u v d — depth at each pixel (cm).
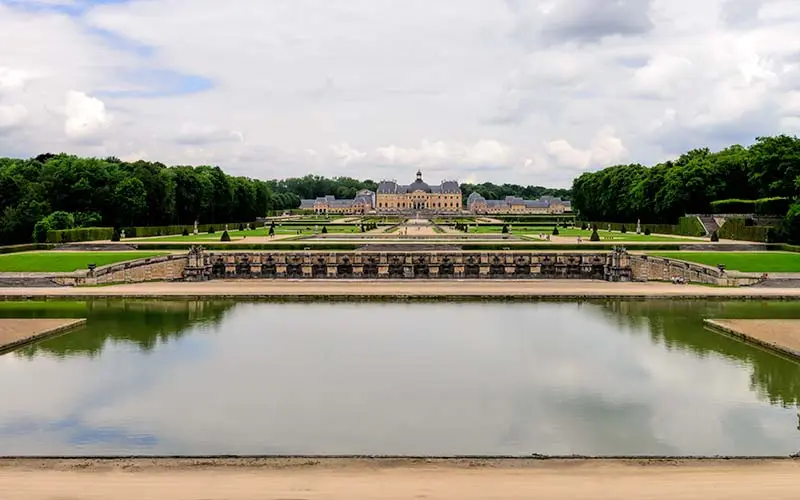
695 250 13025
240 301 9312
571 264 12262
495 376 5638
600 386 5366
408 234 18925
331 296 9344
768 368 5847
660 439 4291
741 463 3641
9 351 6438
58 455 4016
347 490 3297
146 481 3400
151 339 6944
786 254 11962
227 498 3212
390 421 4606
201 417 4669
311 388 5306
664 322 7831
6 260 11781
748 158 18150
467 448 4159
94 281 10475
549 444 4228
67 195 17550
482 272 12238
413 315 8288
